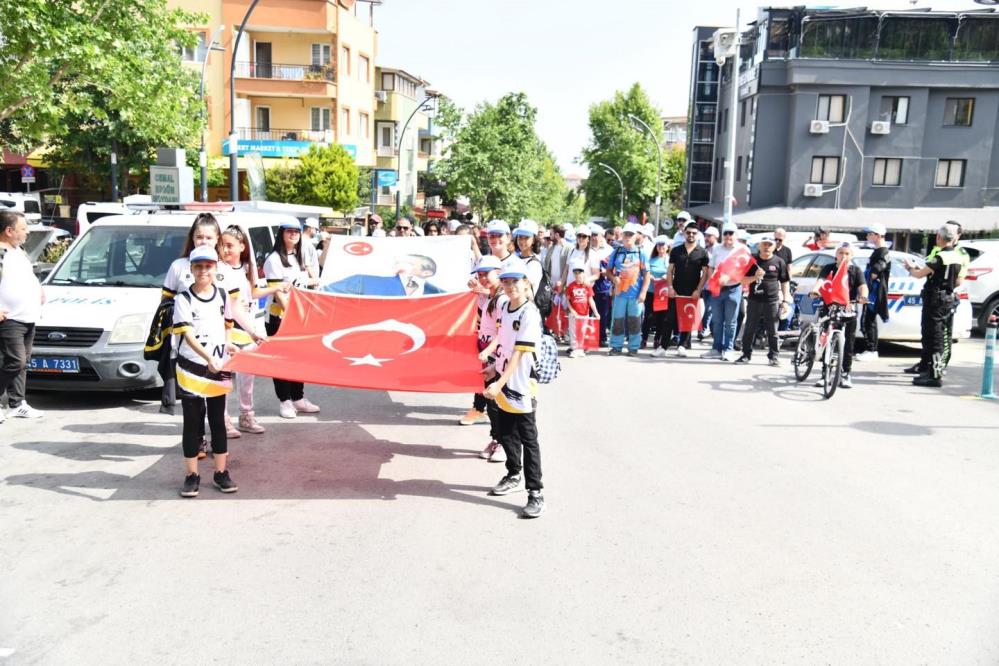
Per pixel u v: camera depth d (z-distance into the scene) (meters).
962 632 4.22
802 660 3.92
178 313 5.82
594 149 74.31
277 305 8.36
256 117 42.41
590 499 6.21
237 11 39.97
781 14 38.41
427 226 12.15
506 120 57.00
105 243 9.94
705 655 3.95
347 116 44.94
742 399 10.02
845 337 10.72
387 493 6.27
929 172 37.97
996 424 8.86
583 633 4.13
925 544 5.42
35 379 8.59
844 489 6.54
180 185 14.36
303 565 4.90
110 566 4.84
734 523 5.74
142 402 9.06
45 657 3.82
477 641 4.03
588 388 10.57
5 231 7.83
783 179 39.41
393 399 9.73
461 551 5.16
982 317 16.28
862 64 37.31
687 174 61.47
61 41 14.16
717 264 12.79
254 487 6.33
